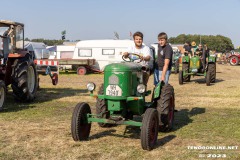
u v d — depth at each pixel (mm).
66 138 5340
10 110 7668
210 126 6309
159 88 5605
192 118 7078
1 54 8375
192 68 14375
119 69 4934
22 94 8531
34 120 6664
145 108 5500
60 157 4445
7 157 4426
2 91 7453
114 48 21406
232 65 32094
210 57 14344
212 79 14352
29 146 4906
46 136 5461
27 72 8617
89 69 21188
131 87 5035
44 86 12977
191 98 9969
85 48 21797
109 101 5000
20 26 9164
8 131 5766
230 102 9227
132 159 4402
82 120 5137
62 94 10656
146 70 5660
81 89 12180
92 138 5379
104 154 4578
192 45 15203
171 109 5941
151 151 4734
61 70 22812
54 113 7418
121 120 4914
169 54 6027
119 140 5289
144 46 6004
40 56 22875
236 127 6227
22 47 9461
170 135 5641
